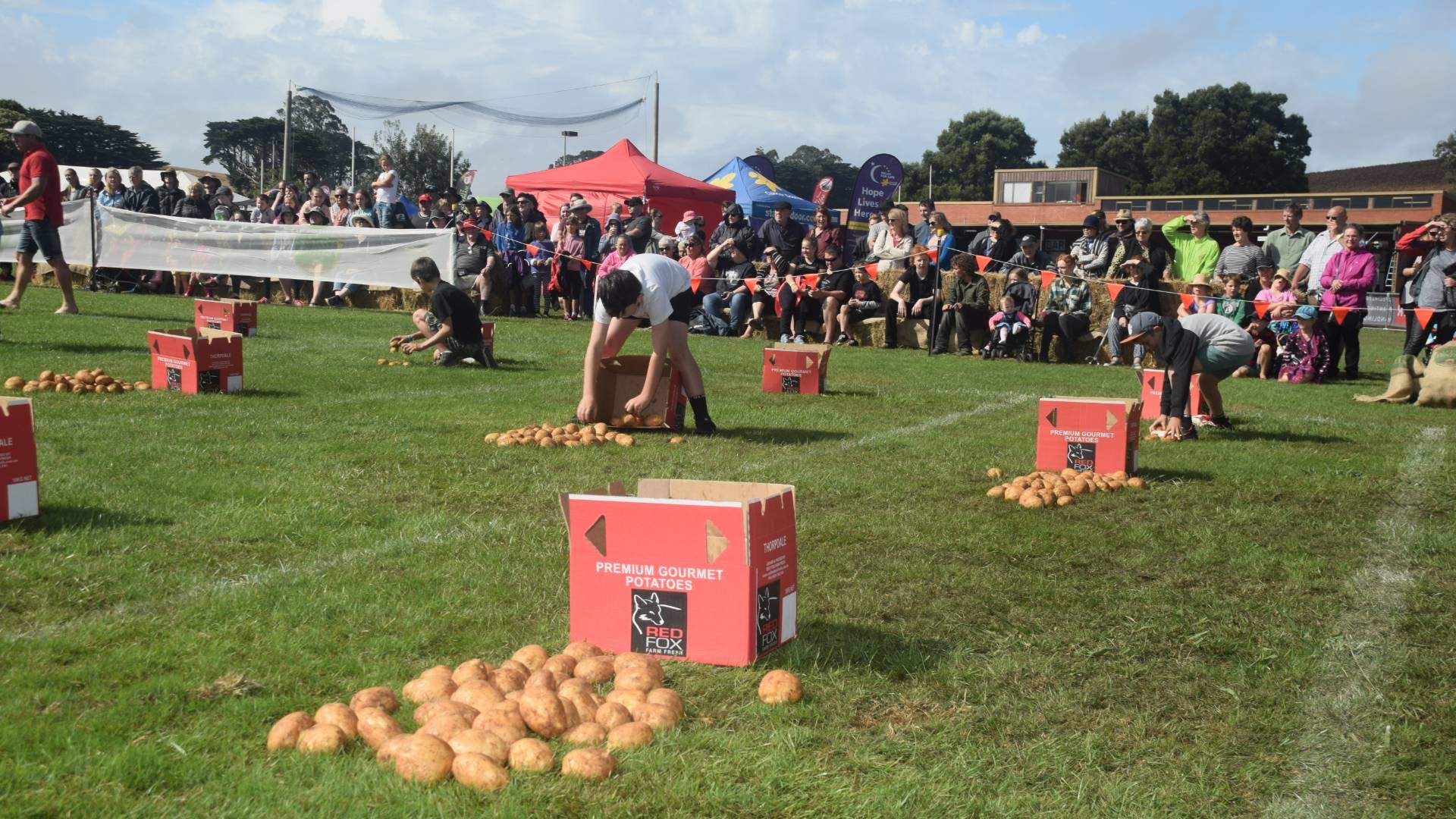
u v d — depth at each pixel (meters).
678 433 7.54
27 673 2.98
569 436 6.91
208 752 2.59
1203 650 3.54
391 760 2.49
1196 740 2.86
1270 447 7.60
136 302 16.52
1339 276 13.53
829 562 4.42
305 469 5.73
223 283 19.78
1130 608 3.93
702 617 3.23
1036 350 15.36
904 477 6.18
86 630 3.34
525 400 8.72
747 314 17.20
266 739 2.65
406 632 3.44
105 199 19.92
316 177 21.66
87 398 7.71
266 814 2.28
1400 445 7.83
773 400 9.59
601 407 7.68
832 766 2.61
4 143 65.94
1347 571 4.47
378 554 4.29
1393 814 2.49
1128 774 2.64
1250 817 2.46
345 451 6.28
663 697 2.83
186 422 6.96
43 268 19.67
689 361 7.47
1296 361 13.23
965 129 96.69
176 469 5.57
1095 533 5.00
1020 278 15.36
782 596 3.40
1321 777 2.66
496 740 2.52
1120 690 3.18
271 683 3.00
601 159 24.20
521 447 6.69
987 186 95.44
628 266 7.18
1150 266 14.51
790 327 16.55
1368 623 3.83
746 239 17.88
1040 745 2.78
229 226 18.77
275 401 8.11
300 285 19.62
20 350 9.94
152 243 19.06
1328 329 13.42
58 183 13.16
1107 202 55.19
